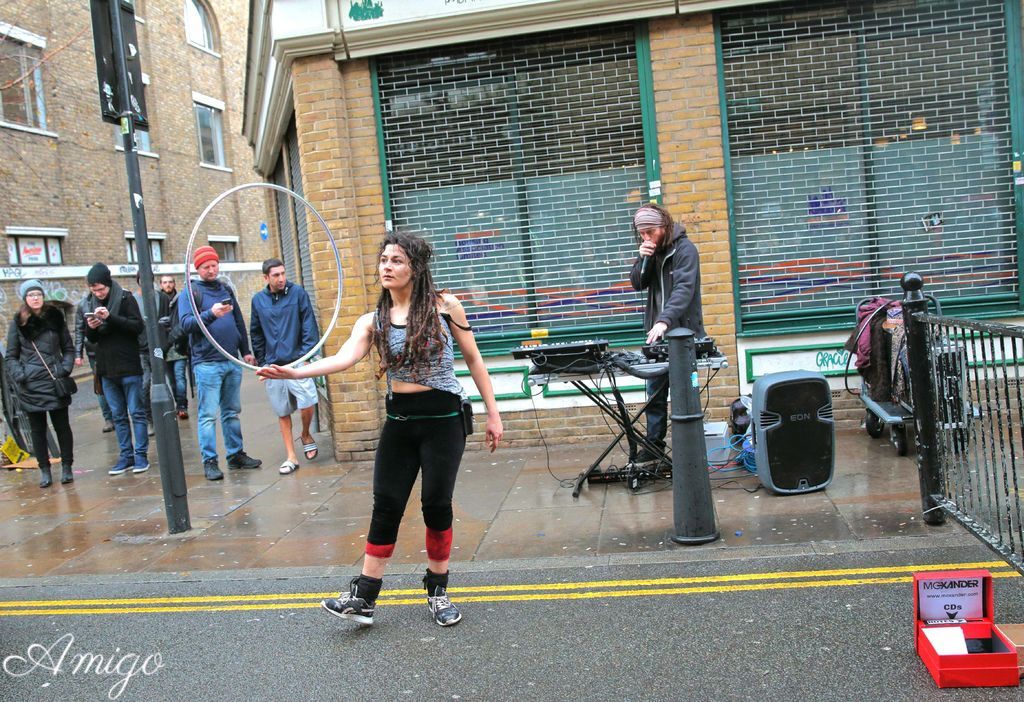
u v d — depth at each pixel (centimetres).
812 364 761
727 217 757
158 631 447
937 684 331
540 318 801
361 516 636
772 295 773
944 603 355
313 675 382
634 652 380
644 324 707
